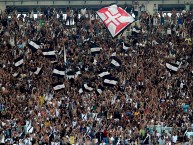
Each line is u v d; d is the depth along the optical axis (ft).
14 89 529.86
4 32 631.97
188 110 508.53
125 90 533.14
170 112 501.97
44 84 536.83
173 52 607.37
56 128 474.49
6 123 477.77
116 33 571.28
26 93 526.98
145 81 547.49
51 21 655.76
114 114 497.05
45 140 463.01
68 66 567.18
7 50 595.06
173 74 558.15
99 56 585.63
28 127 476.54
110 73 542.16
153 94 527.40
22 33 633.20
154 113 499.51
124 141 470.80
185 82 550.36
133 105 507.30
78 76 550.36
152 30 651.25
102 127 478.59
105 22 572.92
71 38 628.69
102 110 501.97
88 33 639.76
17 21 650.02
